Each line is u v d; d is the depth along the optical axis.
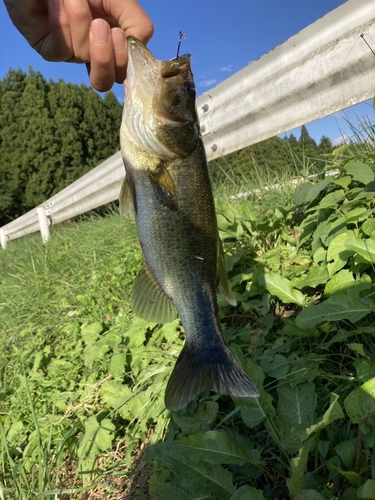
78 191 1.64
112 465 0.45
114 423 0.50
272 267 0.57
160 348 0.56
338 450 0.33
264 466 0.36
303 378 0.39
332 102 0.67
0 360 0.73
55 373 0.61
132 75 0.38
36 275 1.04
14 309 0.94
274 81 0.75
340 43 0.63
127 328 0.62
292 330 0.44
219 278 0.39
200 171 0.37
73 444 0.50
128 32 0.43
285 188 0.78
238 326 0.55
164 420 0.44
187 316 0.38
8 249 1.88
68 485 0.46
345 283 0.45
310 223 0.57
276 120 0.78
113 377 0.55
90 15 0.40
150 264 0.39
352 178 0.56
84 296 0.76
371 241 0.44
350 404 0.33
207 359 0.36
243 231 0.64
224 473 0.34
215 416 0.40
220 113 0.89
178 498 0.34
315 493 0.29
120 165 1.32
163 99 0.37
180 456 0.34
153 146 0.37
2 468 0.49
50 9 0.40
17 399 0.58
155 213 0.38
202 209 0.37
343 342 0.45
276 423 0.37
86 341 0.62
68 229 1.58
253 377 0.39
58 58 0.43
